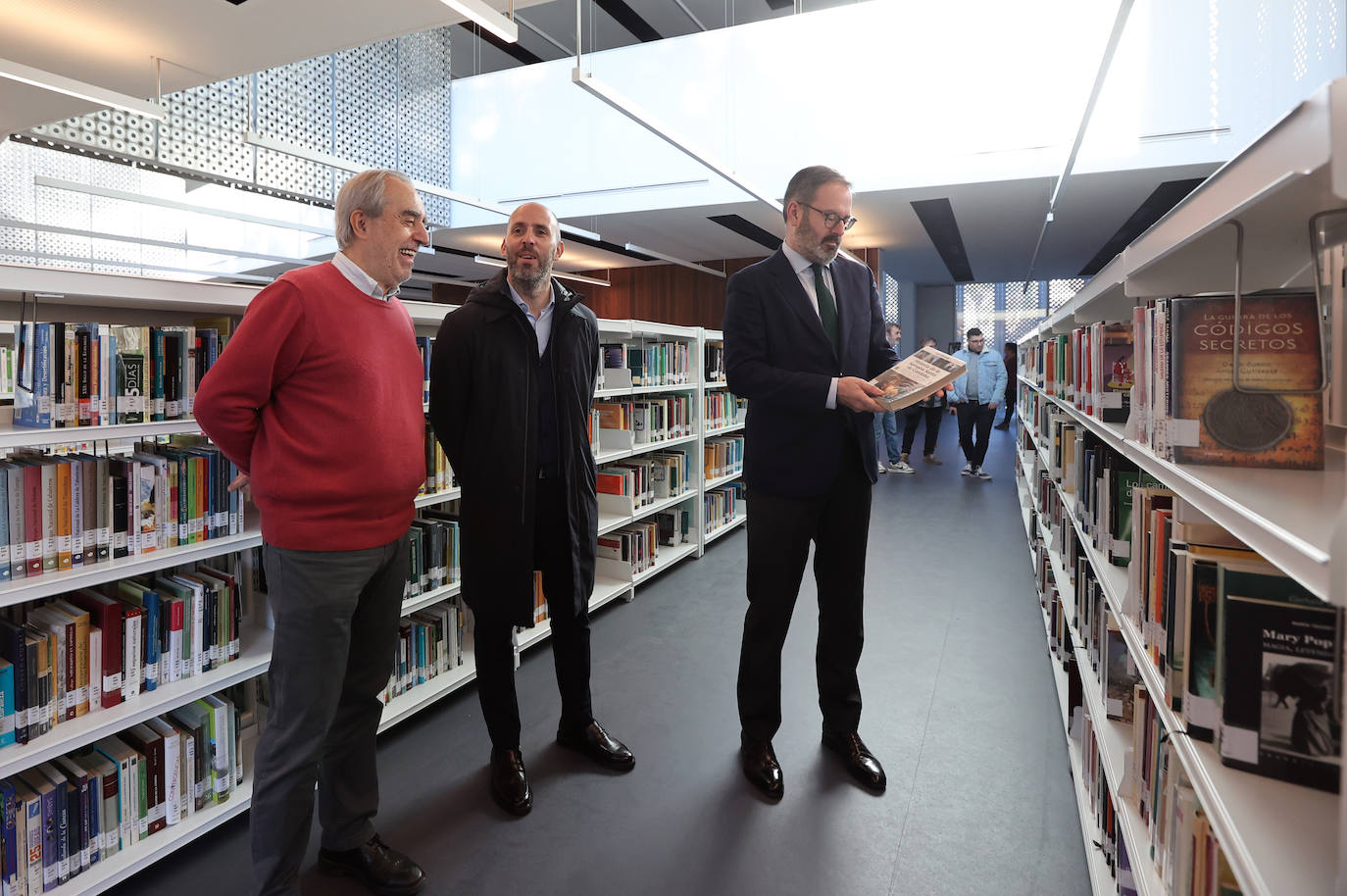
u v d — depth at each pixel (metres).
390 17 3.00
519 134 8.63
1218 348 1.04
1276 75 5.73
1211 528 1.04
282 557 1.52
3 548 1.61
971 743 2.38
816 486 2.00
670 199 8.01
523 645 3.07
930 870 1.79
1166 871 1.18
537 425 2.08
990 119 6.75
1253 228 0.92
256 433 1.53
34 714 1.62
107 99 3.30
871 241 10.45
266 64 3.60
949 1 6.84
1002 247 11.07
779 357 2.01
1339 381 1.08
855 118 7.25
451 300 15.11
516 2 3.21
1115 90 6.27
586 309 2.22
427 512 3.01
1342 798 0.58
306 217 8.79
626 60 8.12
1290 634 0.85
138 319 2.22
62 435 1.67
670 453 4.73
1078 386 2.29
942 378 1.70
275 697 1.56
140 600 1.86
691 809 2.04
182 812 1.89
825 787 2.13
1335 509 0.76
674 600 3.89
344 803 1.73
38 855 1.60
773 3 10.56
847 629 2.21
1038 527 4.09
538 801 2.08
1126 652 1.73
